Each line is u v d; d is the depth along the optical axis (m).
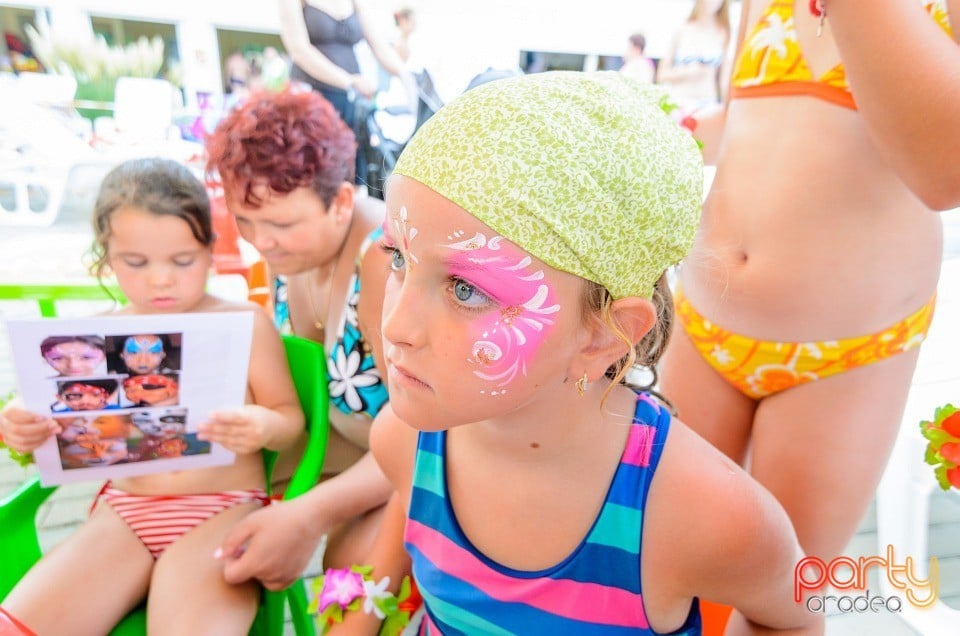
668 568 0.72
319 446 1.27
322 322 1.58
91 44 4.09
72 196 4.10
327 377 1.36
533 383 0.60
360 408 1.33
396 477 0.94
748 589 0.73
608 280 0.59
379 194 1.70
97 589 1.13
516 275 0.55
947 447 0.87
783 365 1.06
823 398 1.05
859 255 0.97
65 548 1.18
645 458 0.71
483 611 0.80
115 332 1.09
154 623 1.08
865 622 1.52
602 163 0.55
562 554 0.75
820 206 0.97
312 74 2.88
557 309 0.57
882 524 1.61
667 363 1.25
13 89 3.91
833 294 0.99
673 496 0.70
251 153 1.19
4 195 3.97
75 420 1.14
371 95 3.01
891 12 0.72
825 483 1.07
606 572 0.74
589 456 0.71
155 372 1.14
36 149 3.92
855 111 0.93
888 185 0.93
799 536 1.10
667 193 0.58
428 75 3.53
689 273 1.18
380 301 1.17
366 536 1.19
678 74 3.29
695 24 3.28
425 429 0.63
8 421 1.12
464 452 0.78
